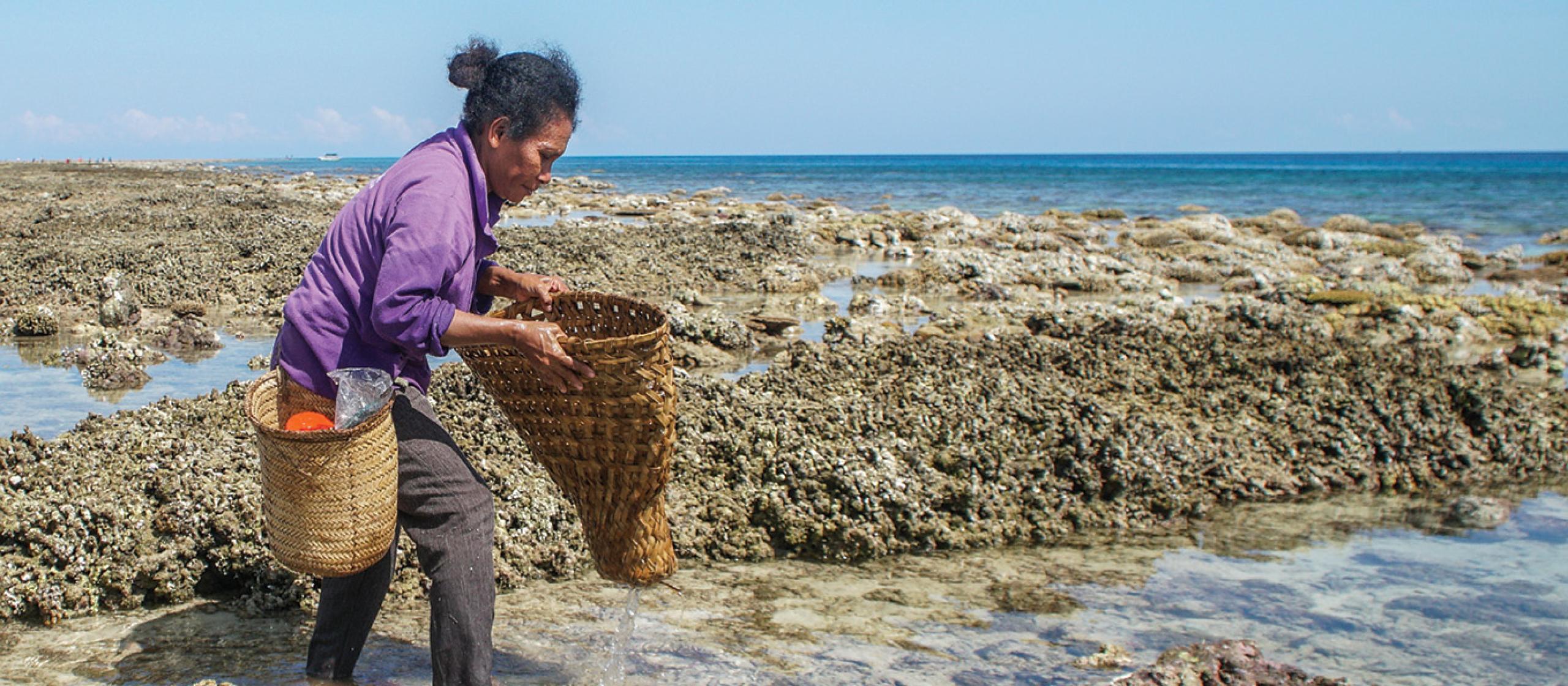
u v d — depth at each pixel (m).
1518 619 4.52
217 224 17.19
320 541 2.95
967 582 4.79
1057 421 6.21
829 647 4.02
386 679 3.58
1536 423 7.45
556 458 3.31
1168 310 13.16
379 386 2.96
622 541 3.34
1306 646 4.20
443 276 3.02
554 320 3.76
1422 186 65.06
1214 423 6.97
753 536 5.09
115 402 7.51
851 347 8.21
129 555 4.25
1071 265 17.88
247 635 3.96
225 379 8.36
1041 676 3.83
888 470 5.47
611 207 32.62
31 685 3.52
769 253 17.75
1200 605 4.59
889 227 23.83
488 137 3.16
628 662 3.82
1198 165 132.25
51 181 36.53
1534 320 13.40
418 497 3.14
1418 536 5.62
